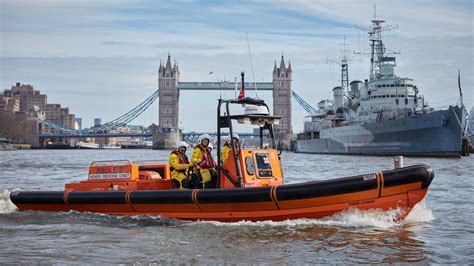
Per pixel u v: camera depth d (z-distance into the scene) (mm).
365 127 70688
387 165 42312
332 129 84938
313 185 11273
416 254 9320
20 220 12828
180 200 12133
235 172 12227
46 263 8828
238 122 12438
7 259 9086
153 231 11367
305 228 11281
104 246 10047
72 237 10898
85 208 13344
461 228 11617
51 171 39125
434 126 56094
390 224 11516
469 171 32875
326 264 8766
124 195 12727
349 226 11414
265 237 10609
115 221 12516
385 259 9023
